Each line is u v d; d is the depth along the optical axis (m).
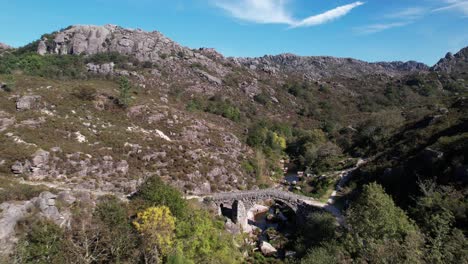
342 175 68.31
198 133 73.81
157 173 52.28
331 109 143.88
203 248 30.81
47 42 143.38
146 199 36.94
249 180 66.00
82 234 29.27
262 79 166.25
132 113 70.38
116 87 88.44
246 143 87.75
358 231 33.44
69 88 71.19
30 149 43.75
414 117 90.38
